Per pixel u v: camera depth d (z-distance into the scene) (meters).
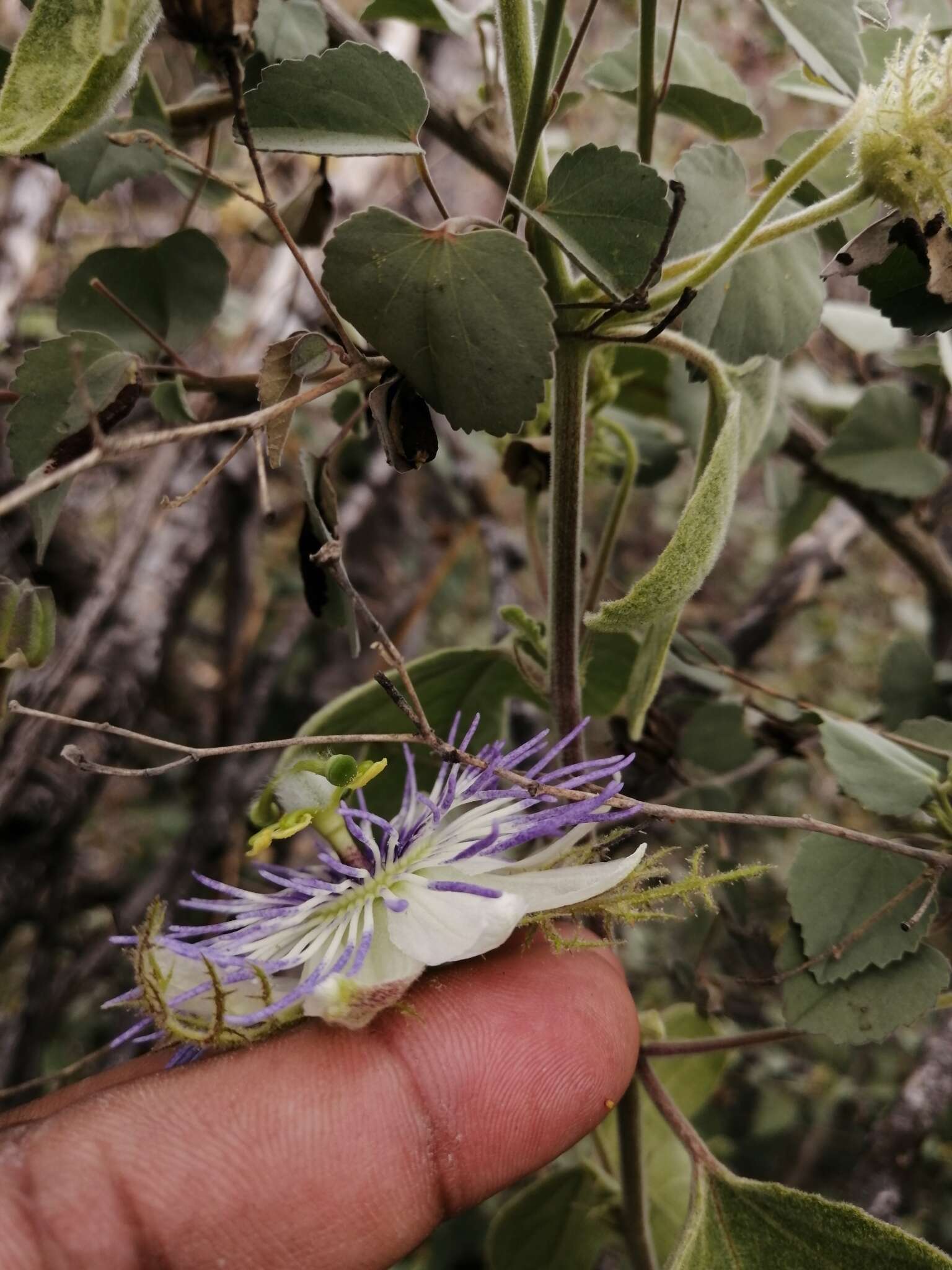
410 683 0.09
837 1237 0.09
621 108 0.20
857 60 0.08
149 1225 0.07
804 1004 0.10
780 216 0.10
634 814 0.09
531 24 0.08
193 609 0.27
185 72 0.19
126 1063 0.09
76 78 0.07
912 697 0.13
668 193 0.09
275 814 0.09
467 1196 0.08
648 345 0.09
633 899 0.08
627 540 0.28
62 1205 0.07
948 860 0.09
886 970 0.10
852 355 0.18
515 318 0.07
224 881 0.19
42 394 0.09
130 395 0.09
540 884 0.08
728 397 0.09
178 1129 0.07
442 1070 0.08
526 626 0.10
